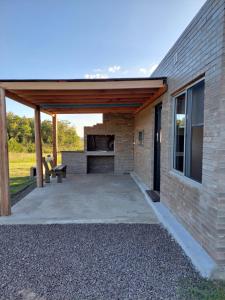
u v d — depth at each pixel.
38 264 2.62
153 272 2.46
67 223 3.90
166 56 4.36
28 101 6.17
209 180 2.56
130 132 9.23
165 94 4.47
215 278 2.33
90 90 4.73
